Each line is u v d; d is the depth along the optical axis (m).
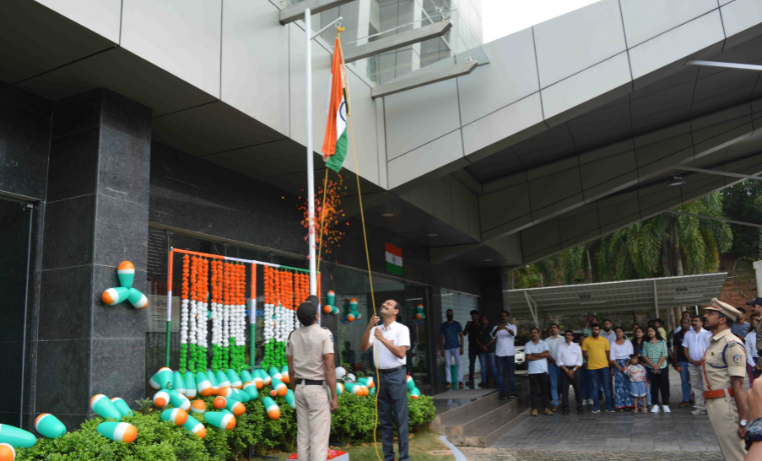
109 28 4.72
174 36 5.39
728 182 15.95
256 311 7.94
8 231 5.33
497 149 9.05
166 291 6.73
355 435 7.54
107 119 5.55
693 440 7.95
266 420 6.35
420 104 9.39
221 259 7.23
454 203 13.02
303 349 5.10
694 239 29.14
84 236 5.29
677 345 11.34
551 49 8.73
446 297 16.48
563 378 11.20
